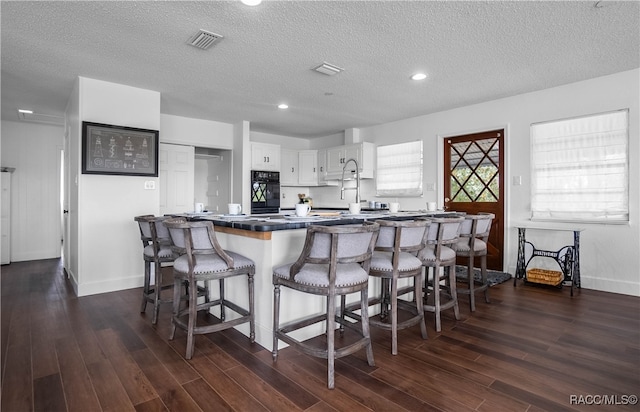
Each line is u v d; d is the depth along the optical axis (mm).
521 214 4340
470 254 3076
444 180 5168
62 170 5906
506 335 2508
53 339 2420
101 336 2479
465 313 3008
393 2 2275
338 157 6422
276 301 2135
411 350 2266
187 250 2148
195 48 2947
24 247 5586
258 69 3428
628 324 2713
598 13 2414
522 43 2885
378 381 1876
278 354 2209
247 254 2537
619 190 3654
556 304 3256
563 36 2764
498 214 4637
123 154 3771
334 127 6211
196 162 6664
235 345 2346
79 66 3293
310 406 1650
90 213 3611
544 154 4164
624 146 3615
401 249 2301
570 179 3977
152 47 2914
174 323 2371
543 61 3273
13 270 4781
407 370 1997
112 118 3740
